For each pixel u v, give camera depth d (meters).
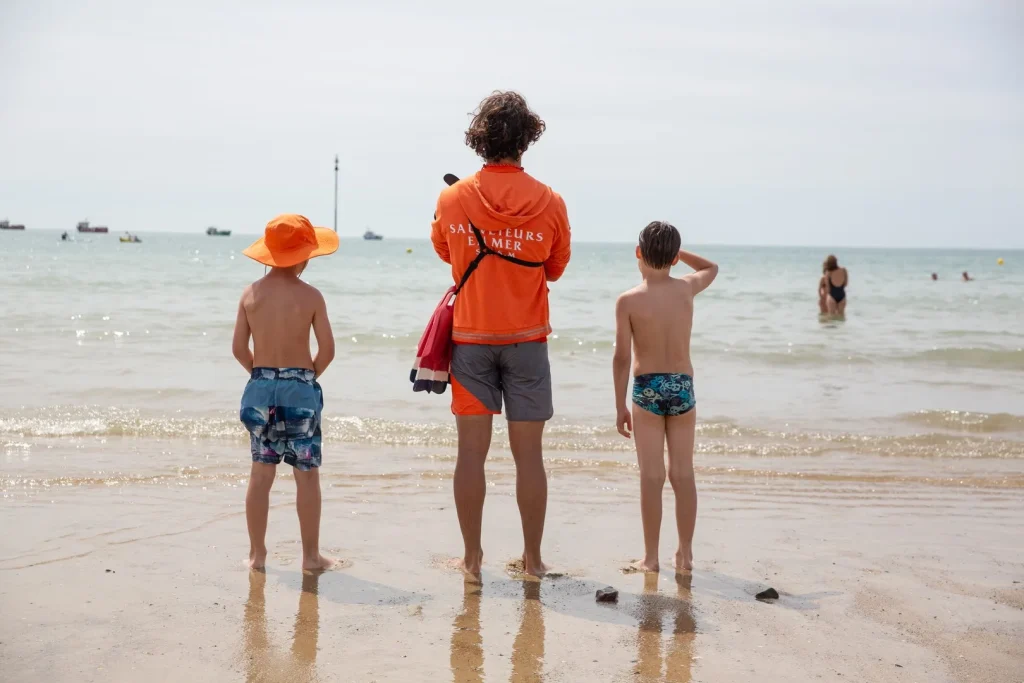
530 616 3.34
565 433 7.09
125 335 12.44
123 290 20.22
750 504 5.14
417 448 6.46
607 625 3.25
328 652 2.94
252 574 3.75
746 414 8.05
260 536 3.87
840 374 10.76
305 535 3.86
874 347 13.11
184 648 2.94
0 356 10.42
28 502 4.75
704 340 13.95
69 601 3.35
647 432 4.00
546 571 3.90
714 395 9.14
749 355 12.23
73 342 11.69
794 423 7.62
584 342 13.05
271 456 3.86
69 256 43.28
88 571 3.71
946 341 14.03
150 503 4.80
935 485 5.64
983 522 4.80
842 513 4.96
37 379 8.89
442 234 3.90
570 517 4.81
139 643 2.97
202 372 9.56
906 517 4.89
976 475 5.90
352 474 5.62
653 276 4.05
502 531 4.54
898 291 29.30
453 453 6.29
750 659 2.94
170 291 20.23
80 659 2.83
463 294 3.80
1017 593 3.65
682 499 3.97
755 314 18.86
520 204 3.76
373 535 4.39
